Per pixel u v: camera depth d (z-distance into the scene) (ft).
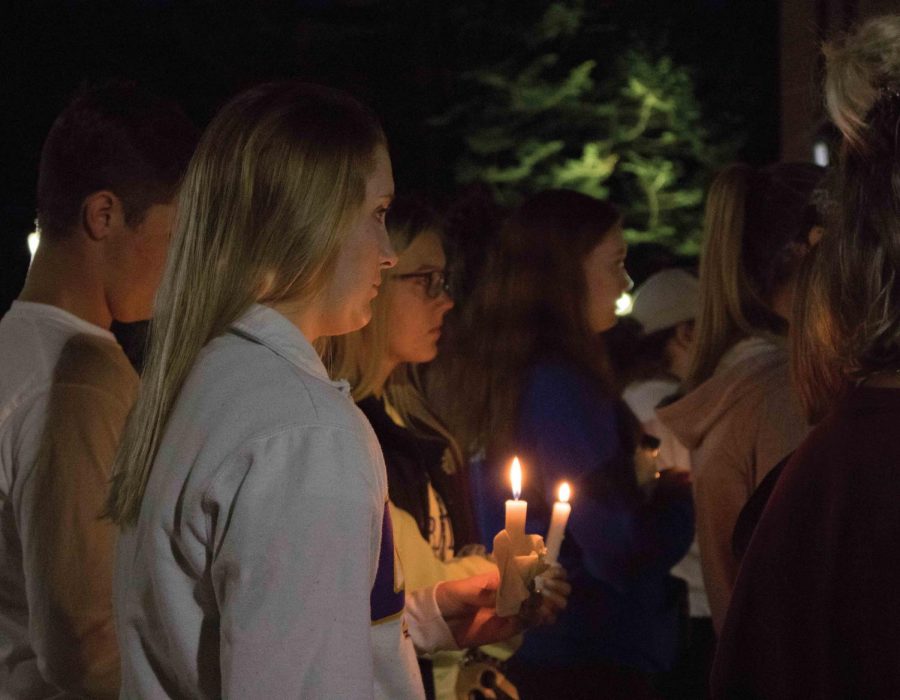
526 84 75.77
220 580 5.15
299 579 5.00
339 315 5.78
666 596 11.37
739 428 9.46
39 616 6.76
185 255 5.66
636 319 17.44
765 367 9.42
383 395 9.96
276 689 4.94
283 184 5.51
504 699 9.89
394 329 9.34
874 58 5.34
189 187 5.73
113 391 7.19
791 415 9.23
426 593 7.68
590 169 73.97
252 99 5.71
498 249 11.71
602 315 11.82
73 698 6.86
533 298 11.35
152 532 5.37
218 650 5.33
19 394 7.03
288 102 5.65
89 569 6.81
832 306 5.48
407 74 77.30
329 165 5.54
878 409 5.29
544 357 11.16
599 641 10.82
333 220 5.55
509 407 11.15
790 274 9.61
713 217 9.93
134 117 7.38
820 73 6.47
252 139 5.56
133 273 7.43
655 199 75.72
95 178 7.28
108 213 7.32
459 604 7.60
